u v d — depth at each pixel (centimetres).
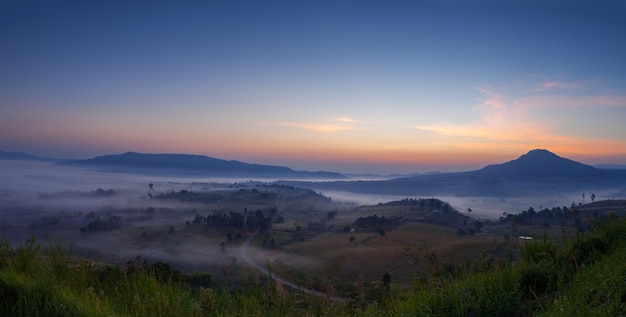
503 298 538
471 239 6588
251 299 607
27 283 512
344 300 624
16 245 638
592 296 501
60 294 497
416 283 654
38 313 460
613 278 510
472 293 570
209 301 573
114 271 652
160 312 502
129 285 589
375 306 584
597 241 784
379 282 669
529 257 708
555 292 581
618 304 442
